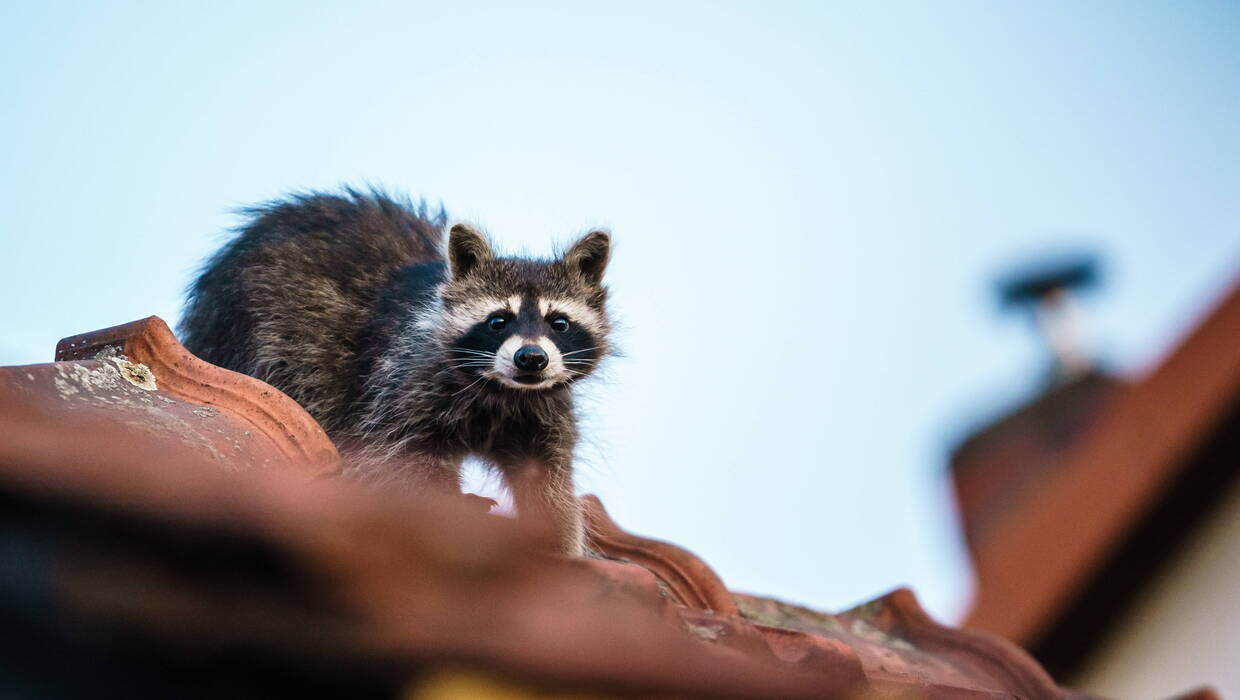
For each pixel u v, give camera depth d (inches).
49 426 172.6
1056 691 275.9
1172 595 313.3
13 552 116.5
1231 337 309.6
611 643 140.0
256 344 357.7
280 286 364.5
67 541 116.3
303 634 122.6
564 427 356.8
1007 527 382.0
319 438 225.1
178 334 392.5
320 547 123.4
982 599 358.6
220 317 372.5
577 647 134.5
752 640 197.9
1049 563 335.3
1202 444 300.5
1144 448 317.4
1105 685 326.0
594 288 391.2
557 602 151.4
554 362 348.5
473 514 170.9
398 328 352.2
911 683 224.4
